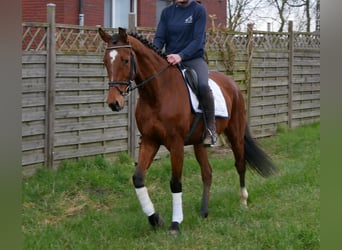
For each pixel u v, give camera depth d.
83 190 7.68
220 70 11.10
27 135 7.69
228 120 6.99
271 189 7.71
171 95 5.88
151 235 5.89
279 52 12.60
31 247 5.43
